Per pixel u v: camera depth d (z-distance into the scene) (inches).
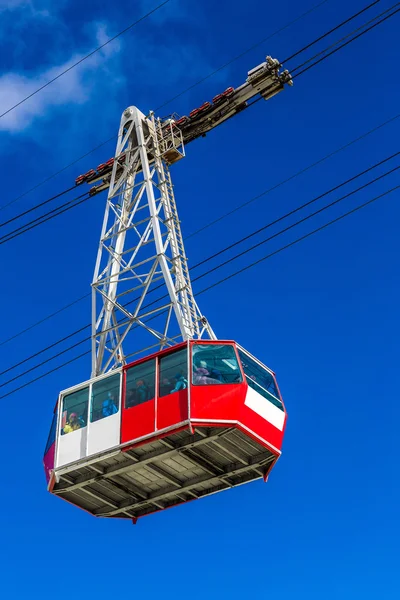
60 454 1339.8
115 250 1609.3
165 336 1438.2
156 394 1288.1
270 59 1718.8
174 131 1800.0
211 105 1784.0
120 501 1412.4
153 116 1779.0
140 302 1488.7
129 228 1606.8
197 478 1360.7
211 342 1314.0
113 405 1327.5
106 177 1877.5
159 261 1492.4
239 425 1256.2
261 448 1317.7
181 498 1413.6
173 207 1647.4
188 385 1259.8
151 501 1396.4
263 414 1306.6
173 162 1748.3
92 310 1551.4
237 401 1263.5
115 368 1473.9
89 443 1320.1
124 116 1770.4
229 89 1771.7
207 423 1241.4
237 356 1305.4
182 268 1547.7
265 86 1745.8
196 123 1792.6
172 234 1590.8
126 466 1312.7
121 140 1749.5
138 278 1513.3
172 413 1259.8
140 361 1338.6
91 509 1430.9
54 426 1401.3
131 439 1279.5
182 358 1299.2
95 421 1332.4
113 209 1658.5
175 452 1283.2
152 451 1296.8
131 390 1320.1
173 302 1435.8
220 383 1270.9
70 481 1349.7
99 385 1362.0
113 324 1537.9
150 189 1608.0
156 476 1350.9
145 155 1670.8
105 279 1561.3
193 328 1455.5
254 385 1311.5
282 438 1338.6
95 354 1502.2
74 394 1381.6
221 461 1338.6
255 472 1365.7
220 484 1378.0
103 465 1326.3
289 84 1740.9
